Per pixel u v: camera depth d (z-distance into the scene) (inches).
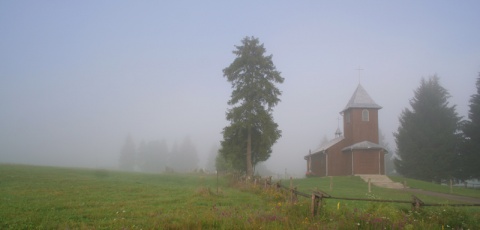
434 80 2406.5
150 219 492.7
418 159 2279.8
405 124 2442.2
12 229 448.8
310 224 431.5
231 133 1546.5
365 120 2298.2
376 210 475.8
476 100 2126.0
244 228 412.5
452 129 2249.0
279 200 745.0
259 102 1568.7
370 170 2085.4
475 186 2201.0
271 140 1542.8
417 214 471.2
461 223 442.9
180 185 1299.2
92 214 558.3
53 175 1263.5
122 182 1193.4
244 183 1159.6
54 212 575.5
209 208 623.2
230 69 1581.0
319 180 1851.6
